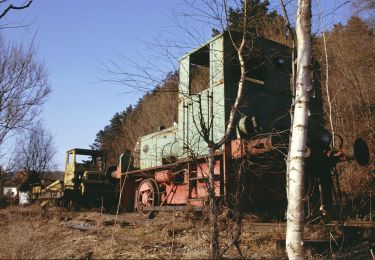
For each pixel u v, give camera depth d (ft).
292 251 17.97
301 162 18.56
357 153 26.23
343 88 51.01
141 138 43.83
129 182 42.93
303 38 19.69
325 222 26.03
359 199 37.50
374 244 23.89
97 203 65.10
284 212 29.58
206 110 30.45
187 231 26.89
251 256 21.21
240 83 21.34
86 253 19.77
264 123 30.48
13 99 48.26
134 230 28.35
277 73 32.19
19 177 74.08
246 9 21.36
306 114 19.02
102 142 178.09
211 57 30.32
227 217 21.48
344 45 58.90
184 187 32.89
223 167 27.37
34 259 18.58
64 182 68.49
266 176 29.76
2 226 26.71
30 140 110.01
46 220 34.32
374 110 51.98
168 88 22.54
